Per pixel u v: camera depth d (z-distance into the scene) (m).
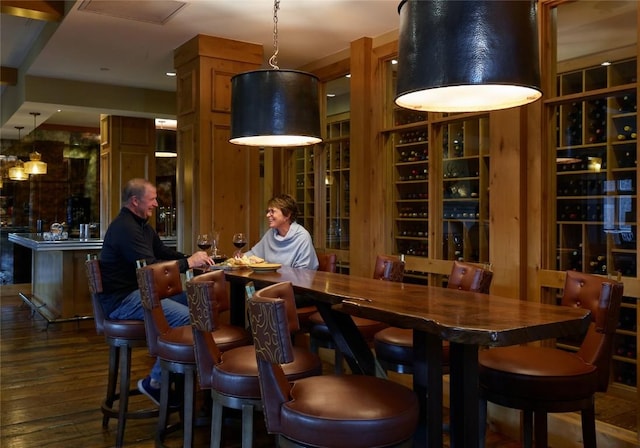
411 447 1.73
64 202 10.70
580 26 3.15
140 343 2.98
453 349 1.90
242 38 4.45
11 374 4.27
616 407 3.10
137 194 3.41
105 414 3.19
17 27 4.87
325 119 5.10
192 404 2.50
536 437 2.36
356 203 4.51
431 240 4.13
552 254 3.28
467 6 1.93
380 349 2.58
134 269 3.21
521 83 1.94
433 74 1.97
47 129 9.59
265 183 5.82
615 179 3.10
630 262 3.02
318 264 3.73
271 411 1.73
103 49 4.79
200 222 4.41
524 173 3.32
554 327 1.65
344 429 1.60
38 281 7.22
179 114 4.73
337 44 4.59
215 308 2.12
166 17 3.97
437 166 4.13
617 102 3.09
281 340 1.65
